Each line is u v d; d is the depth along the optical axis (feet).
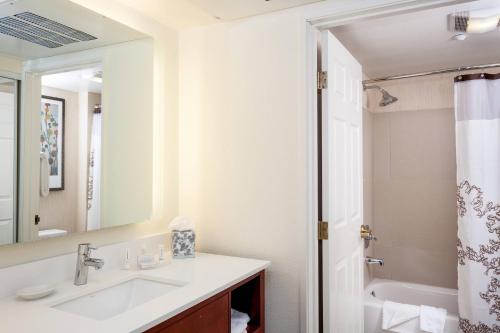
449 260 10.07
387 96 10.42
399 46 8.17
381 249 10.94
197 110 6.69
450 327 8.03
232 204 6.32
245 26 6.22
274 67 5.96
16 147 4.24
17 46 4.28
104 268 5.22
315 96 5.80
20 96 4.29
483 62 9.34
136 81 5.90
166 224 6.54
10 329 3.26
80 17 4.99
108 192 5.41
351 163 6.89
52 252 4.64
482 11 6.32
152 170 6.19
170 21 6.40
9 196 4.15
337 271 6.02
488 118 8.10
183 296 4.12
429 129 10.30
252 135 6.15
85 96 5.09
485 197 7.98
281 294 5.87
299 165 5.75
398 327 8.16
